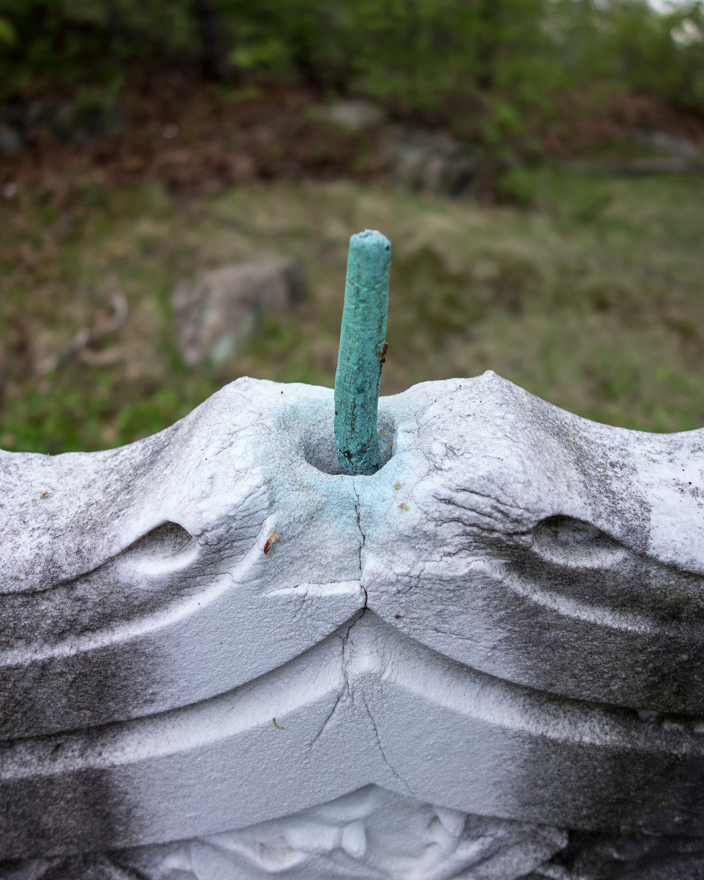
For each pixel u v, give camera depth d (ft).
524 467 0.67
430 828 0.93
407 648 0.77
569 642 0.74
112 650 0.74
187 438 0.74
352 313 0.63
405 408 0.78
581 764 0.83
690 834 0.91
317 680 0.77
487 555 0.69
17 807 0.84
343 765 0.83
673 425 2.16
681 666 0.77
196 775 0.83
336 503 0.69
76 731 0.82
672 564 0.70
